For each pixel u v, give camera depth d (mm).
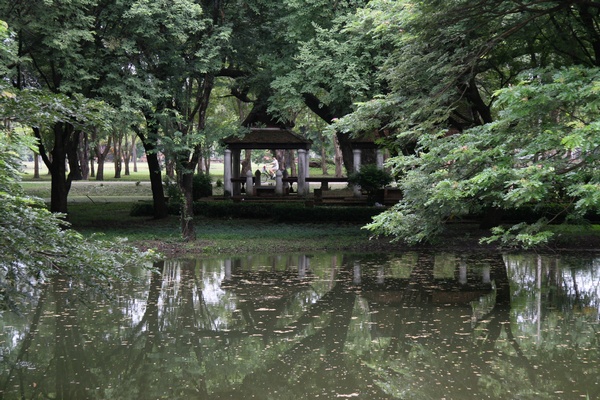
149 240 19766
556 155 10594
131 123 17984
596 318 11109
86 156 53219
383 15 14062
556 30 15789
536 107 10180
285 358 8914
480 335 10023
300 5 19906
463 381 7840
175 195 25844
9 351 9133
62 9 17062
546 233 10312
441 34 14094
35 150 6242
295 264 16969
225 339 9891
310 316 11289
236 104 47875
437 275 15258
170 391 7559
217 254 18719
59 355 8984
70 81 17750
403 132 14070
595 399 7152
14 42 15648
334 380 7949
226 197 31031
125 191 41312
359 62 19141
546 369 8289
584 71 10078
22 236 5672
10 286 6027
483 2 12664
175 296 12898
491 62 18094
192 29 18719
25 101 5598
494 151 10383
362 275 15281
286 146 31062
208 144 19531
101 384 7785
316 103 27328
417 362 8656
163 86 18859
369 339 9875
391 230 12531
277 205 26391
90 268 6176
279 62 21047
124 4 17781
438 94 14539
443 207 11930
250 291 13414
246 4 20578
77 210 29672
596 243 19625
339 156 51906
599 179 9594
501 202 11242
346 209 25062
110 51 17844
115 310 11703
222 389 7625
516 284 14164
